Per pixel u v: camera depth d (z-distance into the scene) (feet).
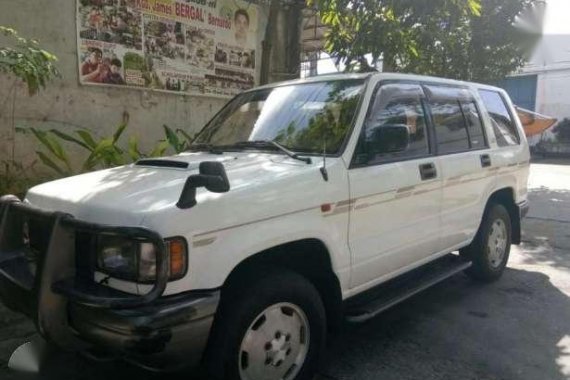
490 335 13.92
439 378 11.64
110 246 8.71
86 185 10.37
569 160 76.02
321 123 12.51
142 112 27.81
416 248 13.74
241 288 9.55
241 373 9.55
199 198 8.88
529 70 85.66
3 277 10.01
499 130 18.37
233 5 31.37
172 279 8.43
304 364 10.60
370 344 13.34
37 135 20.85
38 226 9.80
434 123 14.85
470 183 15.92
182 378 11.24
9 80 22.70
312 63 45.44
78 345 9.30
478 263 17.51
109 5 25.58
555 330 14.28
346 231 11.41
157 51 27.91
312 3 22.76
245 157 11.87
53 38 23.90
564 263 21.08
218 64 31.17
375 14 20.63
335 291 11.41
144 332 8.05
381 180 12.25
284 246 10.30
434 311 15.64
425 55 26.86
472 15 27.89
